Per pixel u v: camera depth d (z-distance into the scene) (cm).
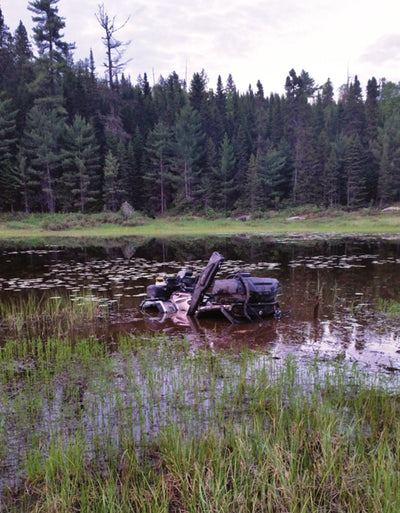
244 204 5659
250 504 252
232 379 436
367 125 7450
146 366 479
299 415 347
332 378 432
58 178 5425
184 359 498
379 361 483
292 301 814
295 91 8844
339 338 574
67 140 5281
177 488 267
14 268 1387
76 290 980
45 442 322
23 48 7288
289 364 471
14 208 5362
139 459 298
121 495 260
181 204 5616
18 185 4981
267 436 316
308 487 260
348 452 300
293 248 2028
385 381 423
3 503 257
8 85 6475
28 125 5256
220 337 595
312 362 483
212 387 413
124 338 601
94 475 283
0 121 4969
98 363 494
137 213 5116
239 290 667
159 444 313
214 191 5781
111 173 5059
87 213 5203
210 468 279
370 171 6050
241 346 550
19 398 389
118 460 298
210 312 711
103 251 2034
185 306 749
